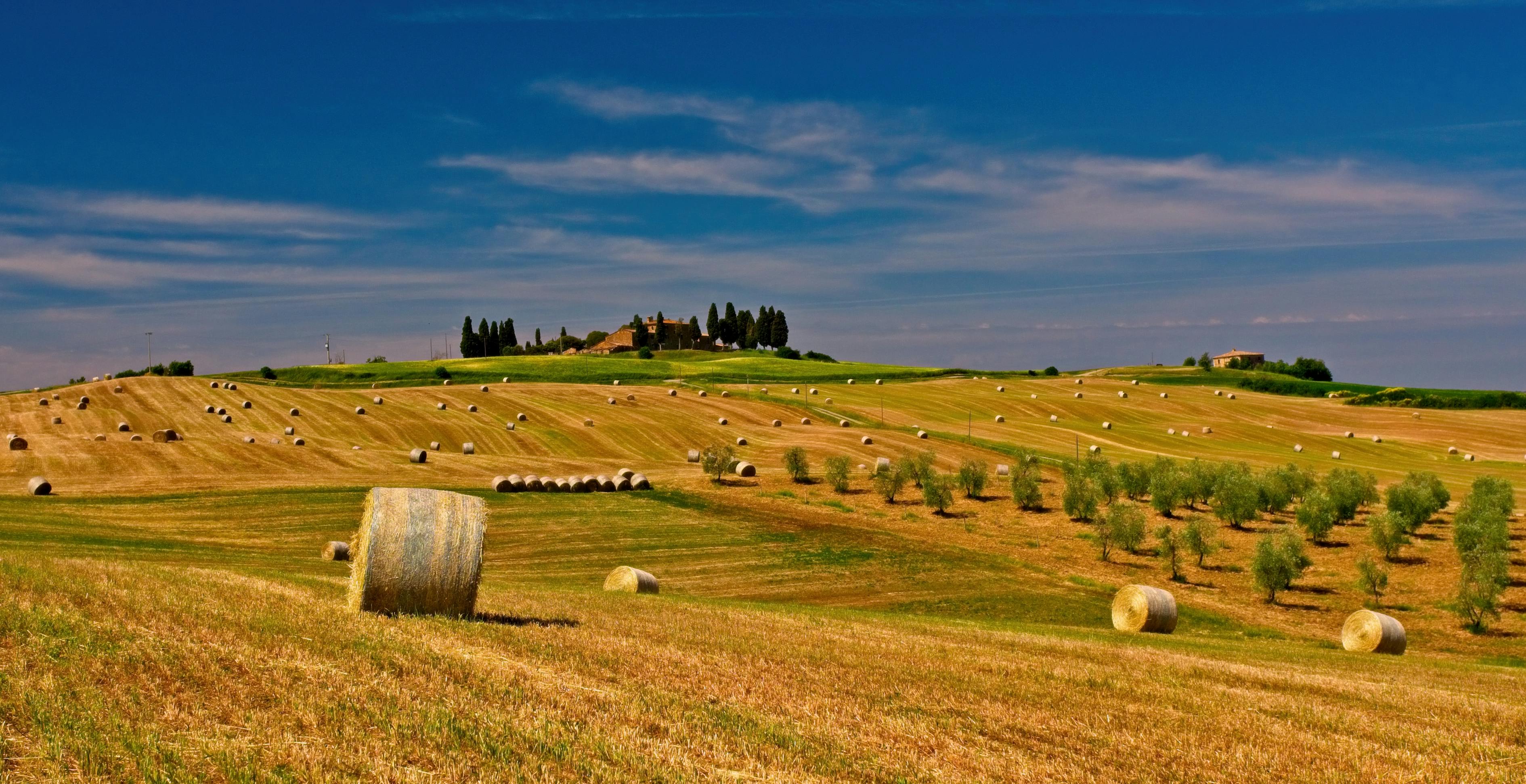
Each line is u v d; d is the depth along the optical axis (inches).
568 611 804.6
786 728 473.4
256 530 1649.9
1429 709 639.1
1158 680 671.1
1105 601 1488.7
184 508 1790.1
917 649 730.8
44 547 1171.3
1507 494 2208.4
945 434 3243.1
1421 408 4303.6
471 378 4699.8
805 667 622.8
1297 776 464.4
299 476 2224.4
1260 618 1460.4
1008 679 639.1
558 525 1862.7
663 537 1800.0
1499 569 1429.6
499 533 1776.6
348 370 4995.1
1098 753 483.5
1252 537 2041.1
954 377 5073.8
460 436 3078.2
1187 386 4909.0
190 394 3435.0
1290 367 6540.4
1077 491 2196.1
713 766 413.7
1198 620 1405.0
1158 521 2180.1
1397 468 2999.5
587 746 422.3
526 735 427.5
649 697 508.7
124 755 367.9
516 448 2962.6
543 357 5969.5
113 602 605.3
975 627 946.1
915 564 1685.5
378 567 677.9
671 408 3671.3
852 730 483.2
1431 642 1349.7
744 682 560.4
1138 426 3710.6
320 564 1289.4
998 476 2628.0
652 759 414.0
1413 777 470.9
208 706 431.5
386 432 3083.2
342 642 561.9
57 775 347.6
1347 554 1892.2
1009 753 468.1
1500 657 1257.4
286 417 3198.8
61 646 494.3
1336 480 2246.6
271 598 692.1
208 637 541.3
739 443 3041.3
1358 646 1123.3
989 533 2022.6
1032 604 1441.9
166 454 2391.7
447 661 542.6
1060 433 3501.5
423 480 2253.9
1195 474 2359.7
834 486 2394.2
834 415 3688.5
